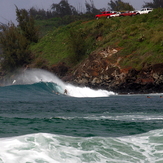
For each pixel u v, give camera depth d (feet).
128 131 55.83
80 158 36.83
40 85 207.41
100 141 44.55
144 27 298.15
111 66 243.60
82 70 268.62
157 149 41.65
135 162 36.96
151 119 73.20
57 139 43.42
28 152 36.55
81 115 81.56
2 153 35.50
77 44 322.96
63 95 193.77
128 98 162.81
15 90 192.44
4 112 89.10
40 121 68.28
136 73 221.05
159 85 210.59
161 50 233.14
